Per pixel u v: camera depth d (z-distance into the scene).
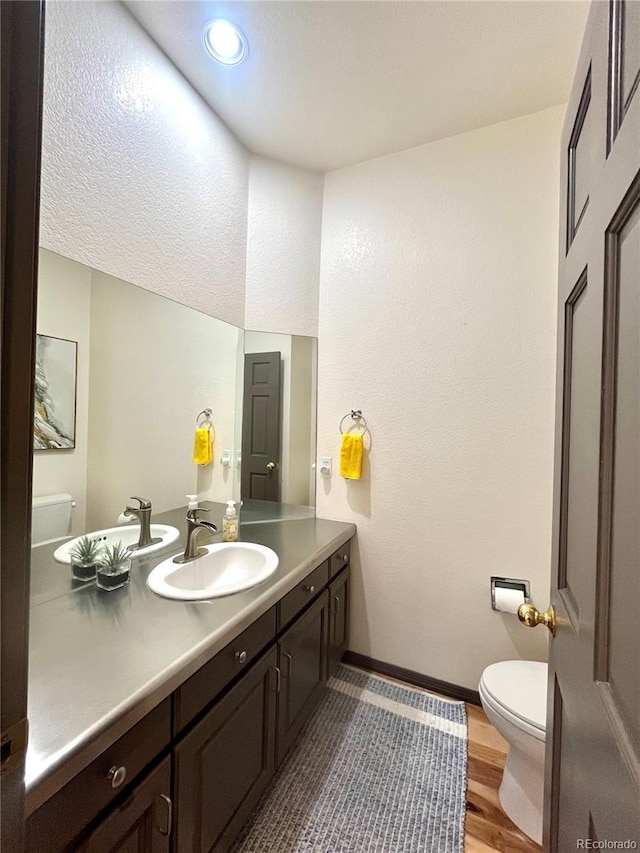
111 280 1.25
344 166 1.99
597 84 0.62
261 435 2.04
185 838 0.87
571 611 0.71
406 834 1.17
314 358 2.06
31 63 0.39
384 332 1.91
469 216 1.73
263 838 1.15
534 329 1.62
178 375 1.60
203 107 1.56
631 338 0.46
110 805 0.70
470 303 1.73
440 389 1.79
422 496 1.83
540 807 1.16
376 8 1.17
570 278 0.80
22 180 0.38
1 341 0.36
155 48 1.32
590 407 0.62
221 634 0.95
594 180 0.63
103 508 1.31
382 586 1.93
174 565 1.32
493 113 1.60
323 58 1.35
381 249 1.91
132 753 0.73
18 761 0.40
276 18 1.21
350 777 1.36
